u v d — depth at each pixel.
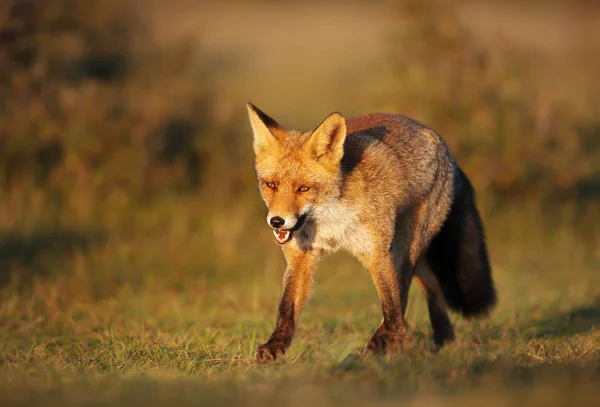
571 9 42.88
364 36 39.84
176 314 10.91
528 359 7.59
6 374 7.32
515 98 16.80
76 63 17.61
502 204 16.70
